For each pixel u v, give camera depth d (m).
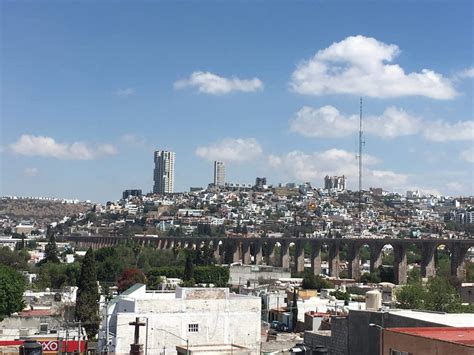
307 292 140.38
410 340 36.91
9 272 107.75
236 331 65.75
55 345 75.81
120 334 61.72
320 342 53.19
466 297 140.12
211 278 189.25
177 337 63.34
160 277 183.50
